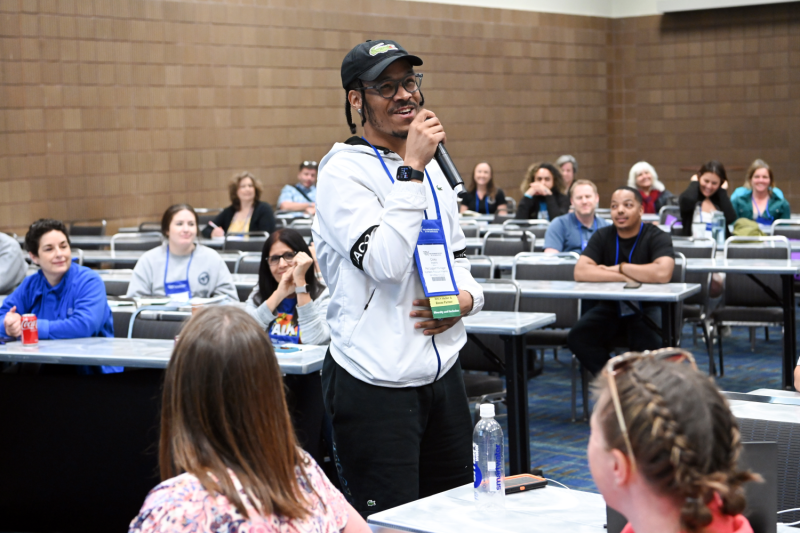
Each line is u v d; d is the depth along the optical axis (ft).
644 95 46.60
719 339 19.10
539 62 43.75
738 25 44.16
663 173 46.55
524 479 5.96
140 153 31.01
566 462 14.25
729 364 20.62
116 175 30.42
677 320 16.01
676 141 46.11
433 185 7.36
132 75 30.63
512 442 12.21
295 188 34.35
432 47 39.37
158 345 11.22
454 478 7.43
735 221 22.86
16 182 27.99
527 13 43.01
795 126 43.45
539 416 17.19
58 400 11.24
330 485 4.53
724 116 44.91
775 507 4.57
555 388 19.45
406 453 6.98
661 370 3.25
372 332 6.92
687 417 3.12
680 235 23.90
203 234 27.37
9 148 27.78
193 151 32.42
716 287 21.01
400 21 38.14
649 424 3.14
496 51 41.88
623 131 47.19
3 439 11.49
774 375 19.47
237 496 3.81
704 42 44.98
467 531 5.10
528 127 43.52
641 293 14.24
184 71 31.99
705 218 21.38
